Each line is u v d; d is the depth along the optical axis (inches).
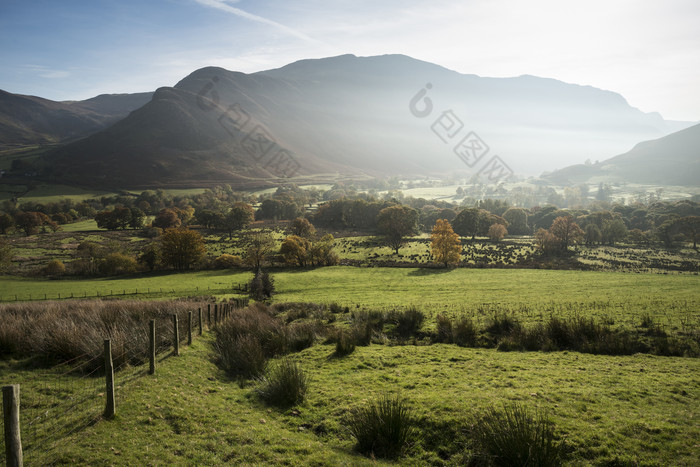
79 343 373.4
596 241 3937.0
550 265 2468.0
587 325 584.4
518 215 4766.2
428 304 1090.1
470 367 430.6
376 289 1663.4
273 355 508.7
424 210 5684.1
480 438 232.2
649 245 3796.8
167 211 4798.2
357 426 256.1
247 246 3604.8
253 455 229.9
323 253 2721.5
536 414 275.1
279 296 1571.1
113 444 224.7
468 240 4003.4
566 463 214.8
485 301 1115.3
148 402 287.3
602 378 371.6
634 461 215.3
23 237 4237.2
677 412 281.3
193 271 2672.2
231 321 609.9
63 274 2674.7
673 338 552.7
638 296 1081.4
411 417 276.2
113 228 4869.6
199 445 236.5
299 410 307.6
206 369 401.4
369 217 5022.1
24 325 450.6
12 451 162.6
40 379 324.5
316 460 227.1
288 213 5644.7
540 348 542.6
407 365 447.5
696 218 3513.8
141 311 615.2
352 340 563.5
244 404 317.7
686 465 210.4
